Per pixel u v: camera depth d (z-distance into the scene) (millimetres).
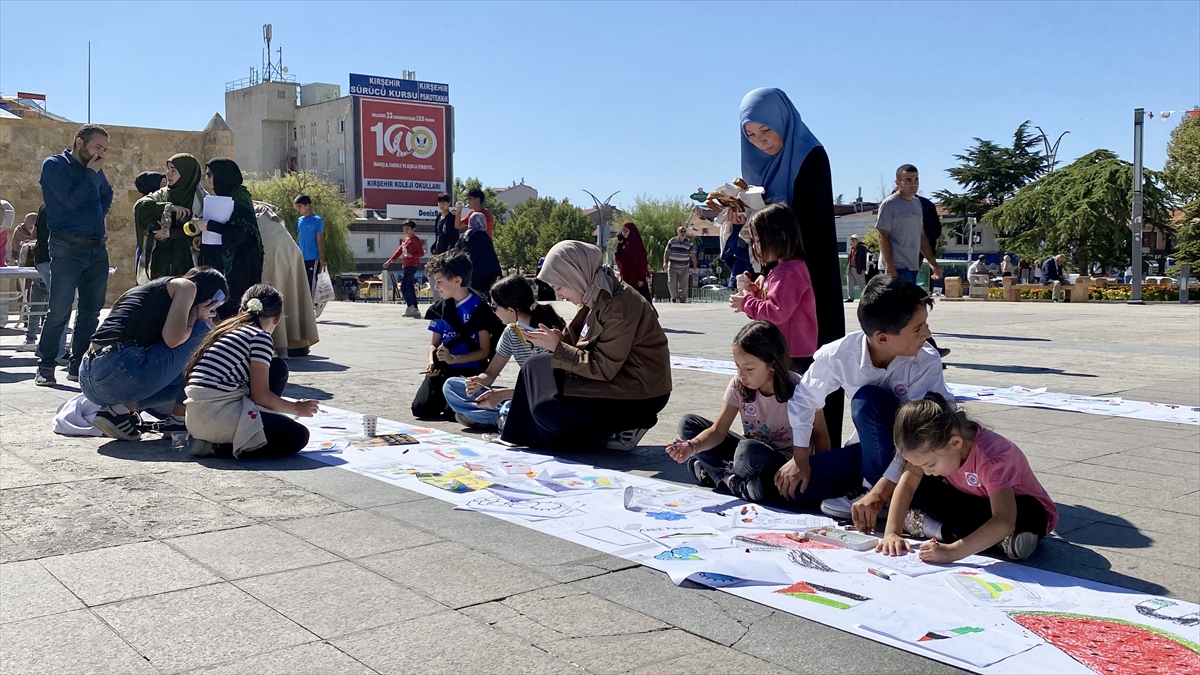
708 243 81125
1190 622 2889
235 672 2566
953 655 2629
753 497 4270
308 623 2895
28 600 3082
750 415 4465
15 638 2789
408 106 97188
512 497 4316
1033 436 5973
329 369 9133
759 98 4855
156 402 5762
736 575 3250
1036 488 3541
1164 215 41969
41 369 7934
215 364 5082
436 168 99250
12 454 5227
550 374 5289
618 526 3881
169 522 3936
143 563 3430
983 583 3217
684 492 4453
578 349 5203
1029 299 27250
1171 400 7480
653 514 4066
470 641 2766
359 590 3168
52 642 2762
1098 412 6820
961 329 14828
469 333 6344
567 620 2922
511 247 91188
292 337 9969
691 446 4426
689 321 15969
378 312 18594
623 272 16078
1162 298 27078
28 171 18938
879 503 3785
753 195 5016
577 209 89562
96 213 7938
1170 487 4676
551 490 4469
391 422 6344
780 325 4570
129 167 19969
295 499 4305
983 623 2873
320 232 14547
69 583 3232
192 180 8594
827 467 4098
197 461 5082
